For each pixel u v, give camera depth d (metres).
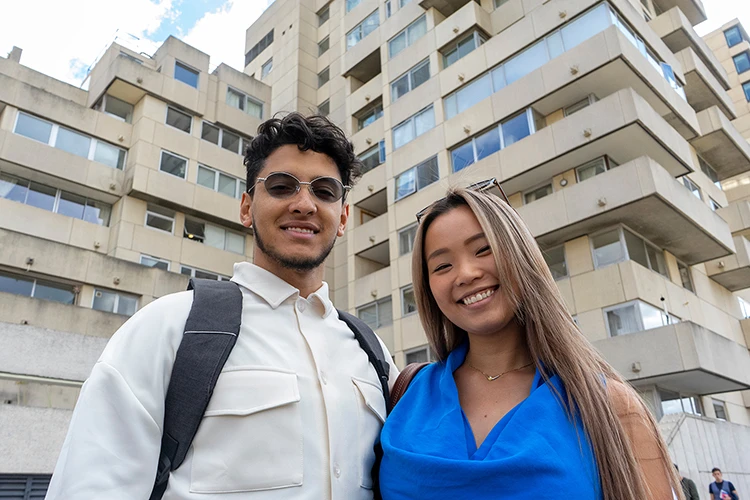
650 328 11.80
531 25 15.37
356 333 2.22
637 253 13.35
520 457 1.53
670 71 15.54
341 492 1.67
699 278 16.00
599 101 13.21
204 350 1.64
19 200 16.41
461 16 17.47
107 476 1.38
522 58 15.44
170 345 1.65
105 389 1.51
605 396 1.69
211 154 20.19
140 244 17.53
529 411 1.69
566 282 13.47
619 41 13.23
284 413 1.65
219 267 19.17
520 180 14.80
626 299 12.30
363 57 21.52
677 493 1.62
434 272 2.03
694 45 19.14
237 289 1.92
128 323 1.70
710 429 10.23
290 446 1.61
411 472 1.67
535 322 1.83
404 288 16.67
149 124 18.89
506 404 1.84
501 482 1.52
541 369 1.83
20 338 6.85
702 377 11.56
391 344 16.56
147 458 1.48
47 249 14.59
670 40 18.88
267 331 1.85
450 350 2.19
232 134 21.59
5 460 6.00
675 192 12.71
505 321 1.91
